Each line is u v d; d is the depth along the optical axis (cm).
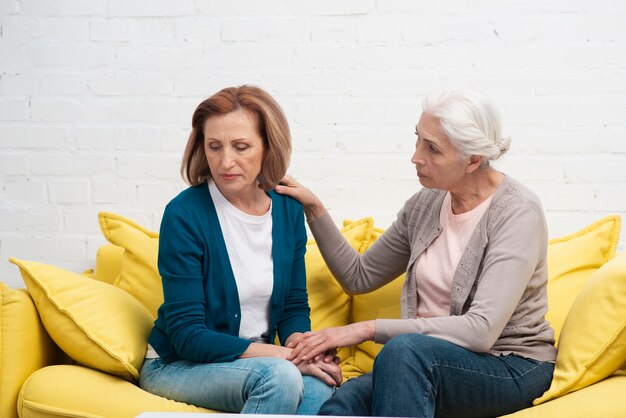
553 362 193
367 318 239
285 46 263
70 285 204
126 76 266
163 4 264
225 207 204
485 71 259
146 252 238
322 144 264
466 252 196
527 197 195
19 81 267
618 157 257
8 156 268
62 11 265
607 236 233
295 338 199
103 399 185
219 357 190
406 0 259
